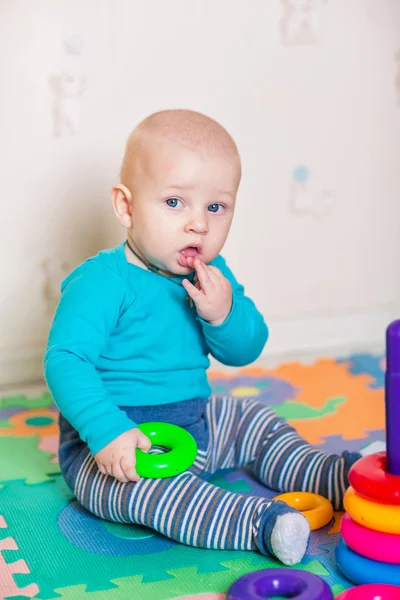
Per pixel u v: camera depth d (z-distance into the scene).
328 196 1.93
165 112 1.15
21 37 1.61
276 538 0.96
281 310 1.94
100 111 1.69
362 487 0.91
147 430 1.11
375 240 2.00
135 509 1.04
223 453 1.25
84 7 1.64
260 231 1.88
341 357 1.93
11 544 1.05
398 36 1.92
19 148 1.64
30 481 1.25
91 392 1.06
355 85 1.90
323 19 1.84
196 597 0.92
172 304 1.17
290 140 1.87
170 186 1.08
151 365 1.16
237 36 1.77
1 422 1.52
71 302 1.12
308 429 1.46
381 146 1.96
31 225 1.68
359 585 0.92
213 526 1.01
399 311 2.06
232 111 1.80
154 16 1.70
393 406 0.89
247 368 1.85
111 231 1.73
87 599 0.92
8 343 1.70
